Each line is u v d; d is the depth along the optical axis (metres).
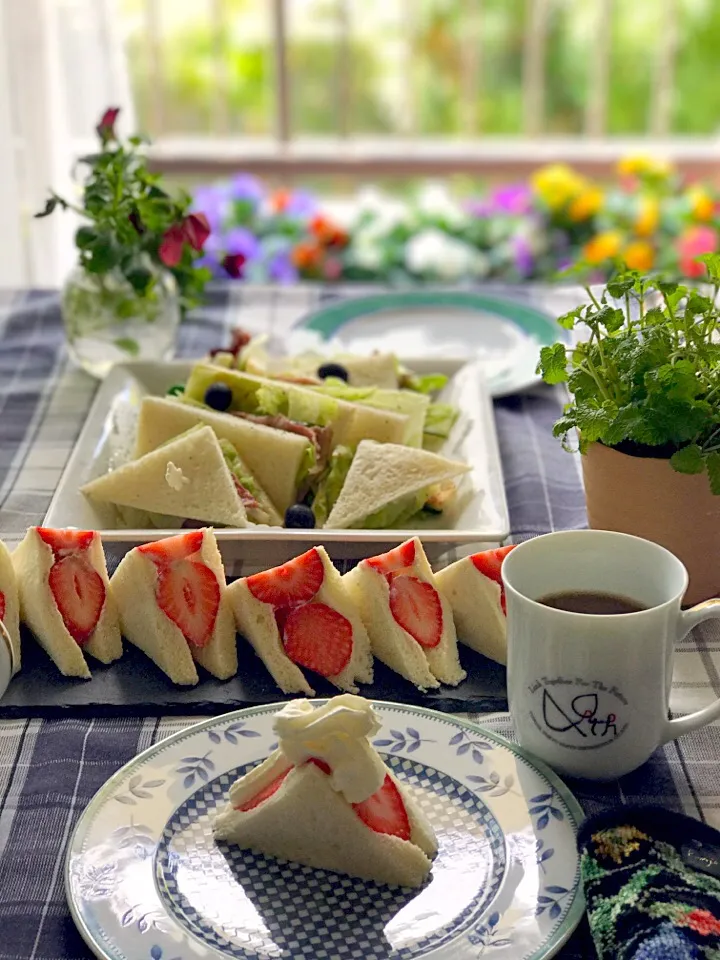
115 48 1.56
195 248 0.90
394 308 1.11
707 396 0.57
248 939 0.41
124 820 0.46
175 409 0.78
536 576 0.52
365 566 0.57
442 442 0.84
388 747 0.50
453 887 0.43
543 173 1.94
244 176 2.06
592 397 0.59
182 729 0.53
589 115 2.14
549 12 2.42
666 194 1.92
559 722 0.48
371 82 2.51
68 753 0.52
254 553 0.68
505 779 0.48
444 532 0.66
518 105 2.51
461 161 2.08
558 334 1.02
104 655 0.59
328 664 0.56
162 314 0.95
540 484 0.79
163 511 0.71
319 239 1.77
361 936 0.41
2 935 0.42
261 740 0.51
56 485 0.80
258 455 0.76
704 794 0.49
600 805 0.48
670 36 2.11
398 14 2.44
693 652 0.60
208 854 0.45
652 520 0.60
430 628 0.57
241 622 0.58
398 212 1.91
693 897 0.41
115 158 0.89
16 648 0.58
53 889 0.44
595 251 1.66
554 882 0.43
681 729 0.49
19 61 1.47
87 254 0.95
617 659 0.47
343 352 0.97
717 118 2.50
